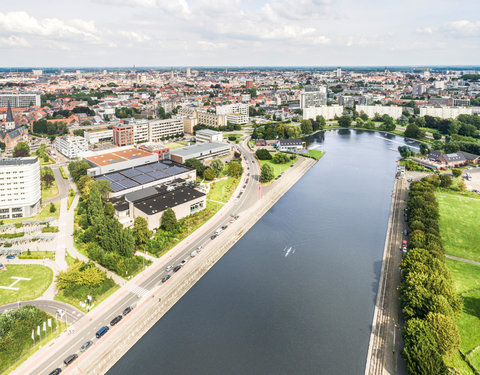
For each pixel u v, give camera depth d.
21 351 155.00
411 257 198.50
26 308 173.75
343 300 197.50
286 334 173.25
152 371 151.75
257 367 154.62
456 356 151.25
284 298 199.38
